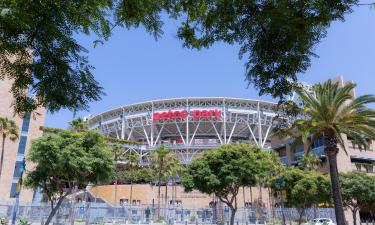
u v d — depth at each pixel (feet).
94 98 18.04
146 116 393.09
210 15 19.01
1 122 177.78
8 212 149.69
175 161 256.93
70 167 110.83
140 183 310.45
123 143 362.53
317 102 94.58
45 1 14.40
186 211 223.30
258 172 131.75
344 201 203.21
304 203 187.42
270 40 17.92
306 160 224.94
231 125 398.42
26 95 18.45
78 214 187.73
